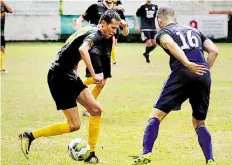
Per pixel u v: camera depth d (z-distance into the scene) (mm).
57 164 14500
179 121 20469
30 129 19172
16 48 60344
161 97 13234
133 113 22234
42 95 27453
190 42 13188
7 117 21422
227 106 23703
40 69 40094
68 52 14148
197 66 12594
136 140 17391
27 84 31719
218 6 70438
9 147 16453
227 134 18188
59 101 14266
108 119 20953
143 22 45531
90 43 14086
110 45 19812
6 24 69938
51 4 70062
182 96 13141
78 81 14281
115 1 27781
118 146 16578
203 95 13172
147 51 45281
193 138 17625
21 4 69812
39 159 15039
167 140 17328
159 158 15141
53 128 14516
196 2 70375
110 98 26250
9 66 42156
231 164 14453
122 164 14500
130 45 66812
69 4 70000
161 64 44188
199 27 70625
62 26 70500
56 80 14172
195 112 13422
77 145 14148
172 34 13188
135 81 32875
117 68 40969
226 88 29656
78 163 14531
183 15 70438
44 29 70500
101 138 17641
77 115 14398
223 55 52219
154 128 13148
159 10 13664
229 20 70812
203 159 15039
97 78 14312
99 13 23484
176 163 14617
